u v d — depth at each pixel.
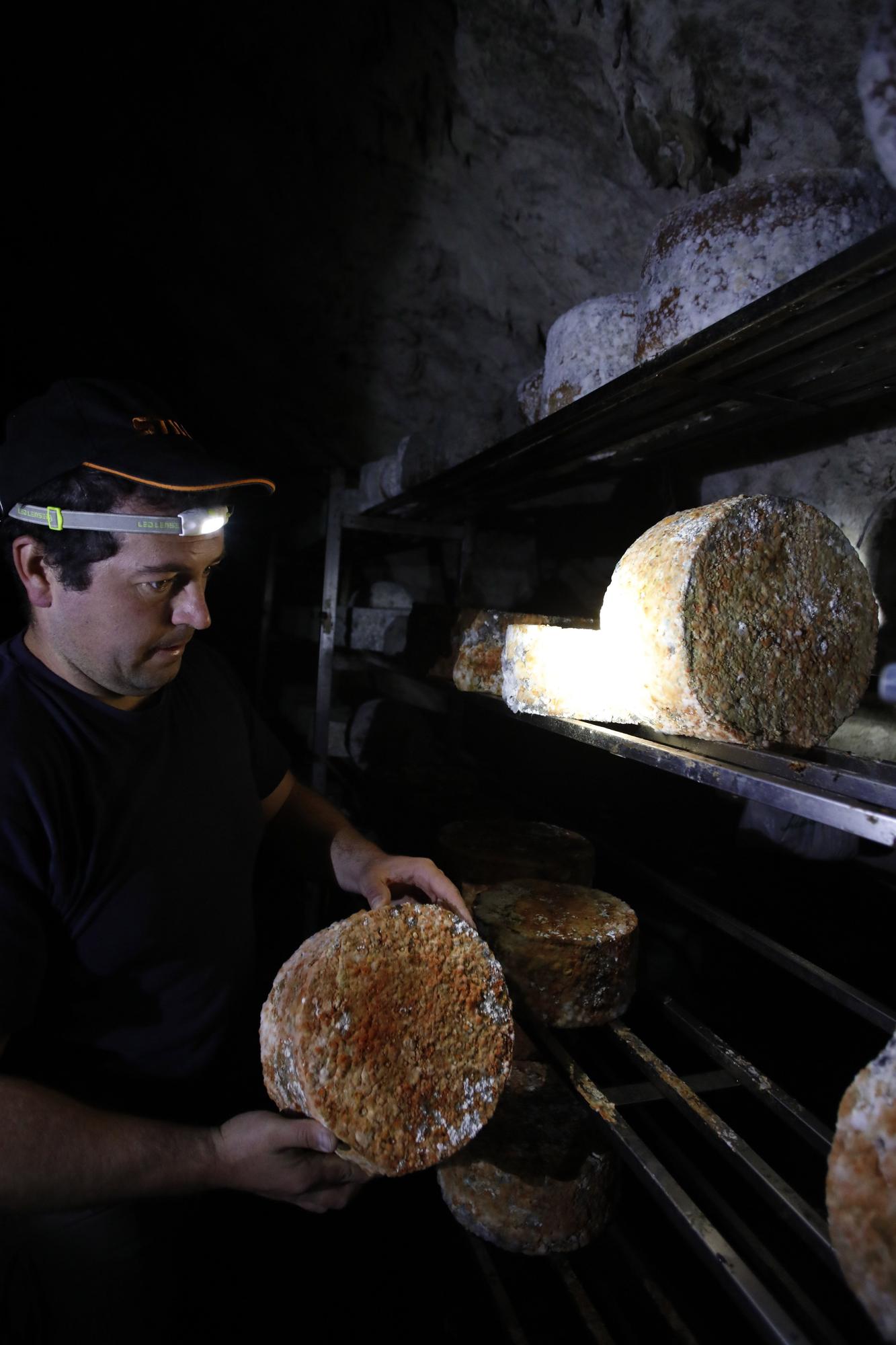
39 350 3.23
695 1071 1.44
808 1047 1.38
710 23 1.13
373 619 3.08
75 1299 0.89
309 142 2.06
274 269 2.45
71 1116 0.70
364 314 2.46
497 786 2.12
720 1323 1.12
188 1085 0.94
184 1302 1.02
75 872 0.82
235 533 3.65
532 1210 1.00
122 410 0.77
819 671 0.78
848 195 0.93
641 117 1.34
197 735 0.99
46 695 0.84
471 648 1.45
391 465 2.56
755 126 1.22
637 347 1.12
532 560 2.51
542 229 1.79
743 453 1.46
